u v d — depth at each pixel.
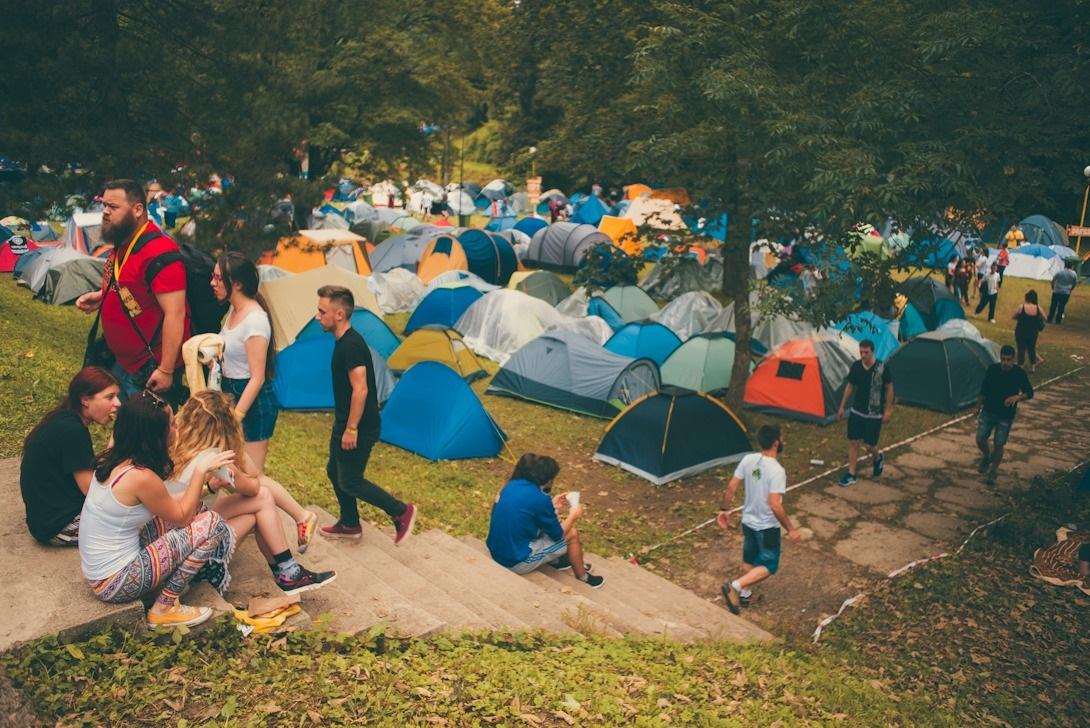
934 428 16.28
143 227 5.45
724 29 13.43
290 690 4.50
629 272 18.14
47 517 5.12
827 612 9.45
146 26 16.66
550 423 16.05
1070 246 37.66
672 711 5.31
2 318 15.73
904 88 11.48
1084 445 15.45
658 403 13.79
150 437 4.54
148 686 4.32
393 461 13.58
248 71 16.73
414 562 7.65
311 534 5.99
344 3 28.62
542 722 4.71
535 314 20.91
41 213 15.11
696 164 15.20
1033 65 11.02
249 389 5.81
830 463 14.29
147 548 4.66
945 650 8.52
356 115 32.12
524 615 7.08
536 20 18.98
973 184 11.02
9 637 4.32
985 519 12.05
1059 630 8.94
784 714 5.83
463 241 29.33
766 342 20.52
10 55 14.45
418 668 4.98
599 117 17.95
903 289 12.59
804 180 12.35
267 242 17.39
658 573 10.45
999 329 25.19
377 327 19.08
